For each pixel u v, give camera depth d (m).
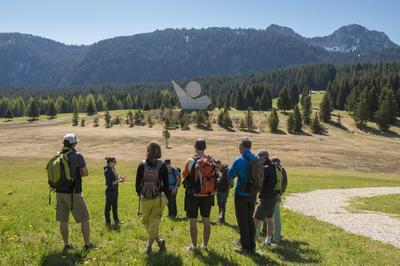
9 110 193.25
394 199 28.45
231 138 118.81
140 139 115.56
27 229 11.62
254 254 10.07
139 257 9.13
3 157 79.00
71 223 12.78
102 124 158.12
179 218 15.90
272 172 11.45
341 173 66.81
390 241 14.19
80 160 9.36
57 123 167.25
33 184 30.41
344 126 148.50
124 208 17.52
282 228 15.20
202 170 9.73
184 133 128.38
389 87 173.12
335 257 10.66
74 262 8.60
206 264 8.83
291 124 137.50
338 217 19.66
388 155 100.56
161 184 9.43
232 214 17.97
